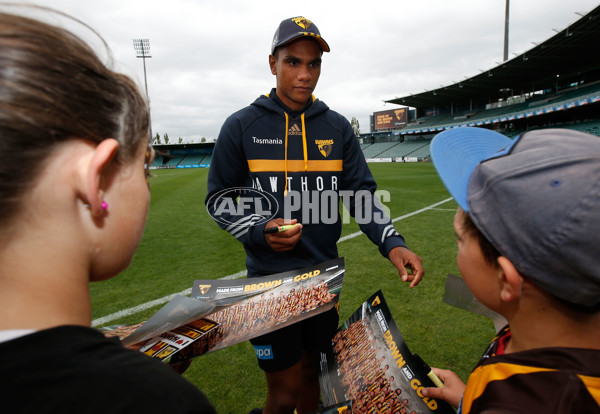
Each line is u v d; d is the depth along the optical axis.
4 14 0.36
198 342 0.96
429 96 41.47
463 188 0.63
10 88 0.32
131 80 0.49
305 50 1.41
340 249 4.66
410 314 2.78
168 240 5.46
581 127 28.00
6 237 0.35
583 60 26.56
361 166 1.70
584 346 0.55
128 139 0.44
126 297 3.29
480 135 0.75
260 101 1.54
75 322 0.41
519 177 0.52
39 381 0.33
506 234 0.53
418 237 5.16
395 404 0.92
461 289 1.12
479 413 0.53
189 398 0.38
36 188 0.35
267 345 1.44
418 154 40.97
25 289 0.37
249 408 1.87
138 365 0.39
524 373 0.52
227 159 1.53
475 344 2.35
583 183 0.48
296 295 1.17
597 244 0.47
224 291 1.28
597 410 0.46
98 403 0.33
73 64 0.37
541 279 0.52
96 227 0.42
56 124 0.34
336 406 0.96
